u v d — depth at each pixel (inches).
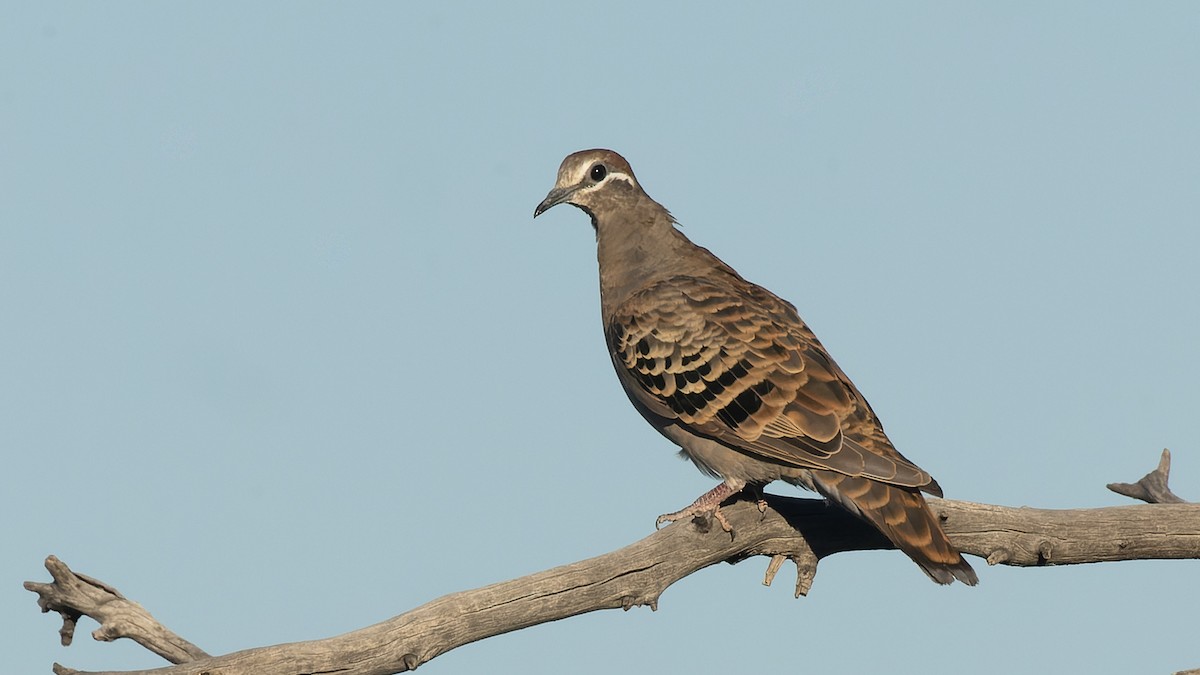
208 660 580.7
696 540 677.9
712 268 801.6
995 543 724.0
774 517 707.4
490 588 626.5
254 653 584.4
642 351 764.0
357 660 597.0
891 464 676.7
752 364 732.7
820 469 695.1
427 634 609.0
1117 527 737.0
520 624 633.6
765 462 719.1
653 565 663.1
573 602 642.2
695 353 746.2
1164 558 749.9
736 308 758.5
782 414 714.2
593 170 808.9
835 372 738.2
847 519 711.7
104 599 614.2
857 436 701.9
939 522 695.7
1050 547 728.3
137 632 612.7
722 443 728.3
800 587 721.6
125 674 569.3
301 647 589.9
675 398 748.0
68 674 570.9
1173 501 818.2
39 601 609.0
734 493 733.3
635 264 807.1
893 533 665.0
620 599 655.1
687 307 762.8
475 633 623.2
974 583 647.1
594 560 650.8
